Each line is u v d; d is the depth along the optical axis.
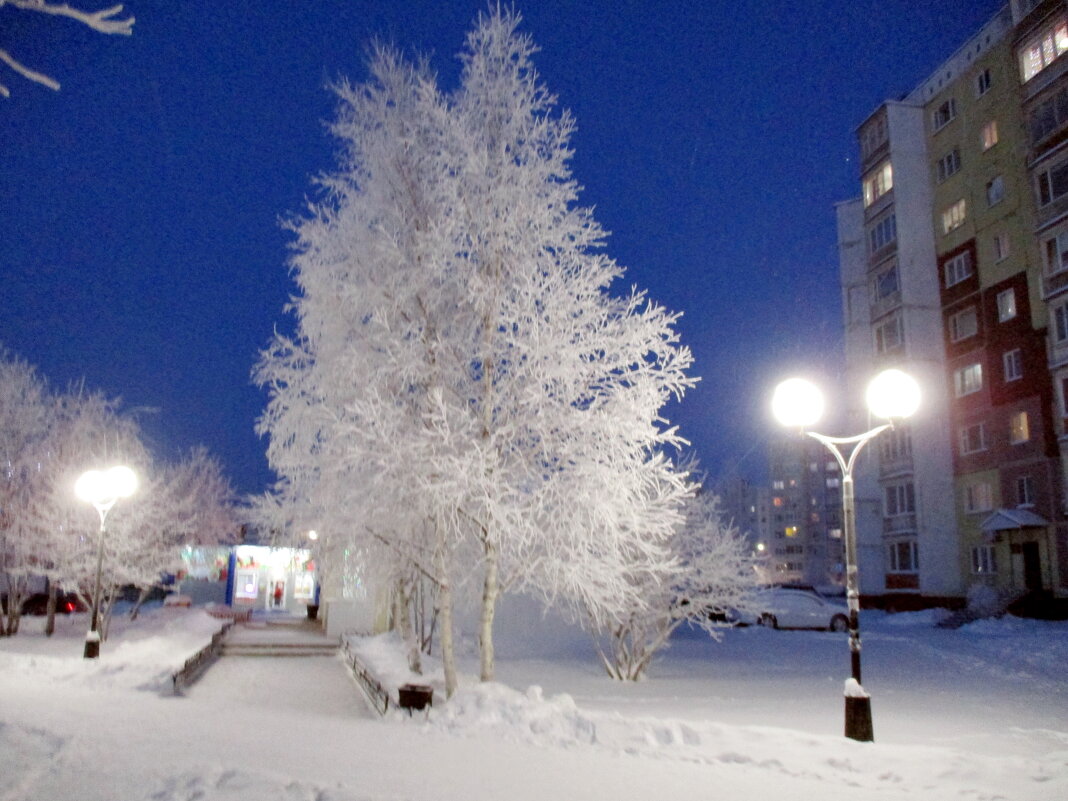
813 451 114.06
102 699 11.20
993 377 37.69
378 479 10.87
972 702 14.14
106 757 6.41
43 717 8.65
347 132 12.95
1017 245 36.75
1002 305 37.47
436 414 11.30
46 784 5.47
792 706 13.64
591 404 11.72
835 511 111.50
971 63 40.44
